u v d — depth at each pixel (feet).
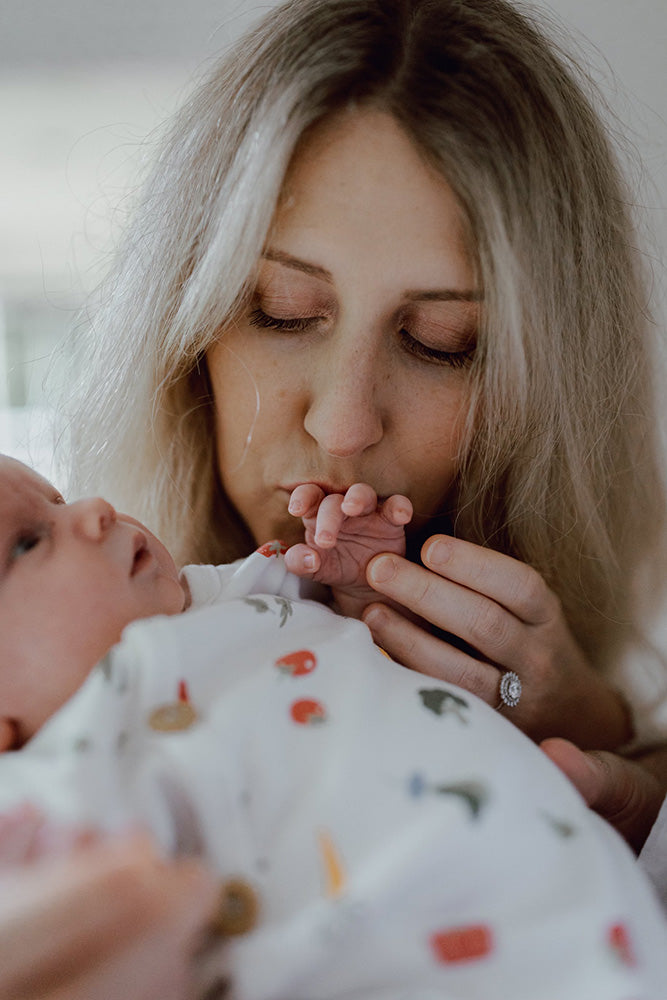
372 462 3.39
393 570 3.28
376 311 3.10
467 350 3.34
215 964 2.08
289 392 3.32
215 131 3.45
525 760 2.52
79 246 5.93
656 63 5.79
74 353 4.44
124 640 2.60
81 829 2.10
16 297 7.18
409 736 2.51
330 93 2.99
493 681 3.43
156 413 3.90
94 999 1.77
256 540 3.89
